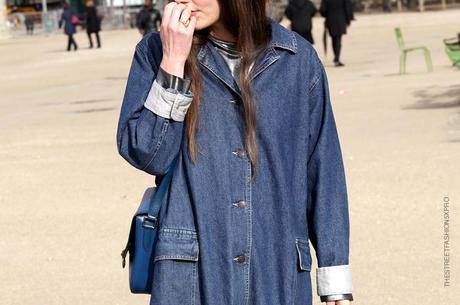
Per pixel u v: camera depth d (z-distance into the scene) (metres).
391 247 9.58
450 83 24.45
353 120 18.61
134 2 85.31
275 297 4.32
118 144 4.40
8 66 45.00
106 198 12.49
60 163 15.49
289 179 4.38
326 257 4.43
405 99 21.66
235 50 4.40
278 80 4.39
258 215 4.32
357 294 8.27
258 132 4.32
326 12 33.59
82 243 10.34
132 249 4.52
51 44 63.00
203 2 4.32
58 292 8.72
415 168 13.25
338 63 33.59
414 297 8.14
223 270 4.29
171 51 4.30
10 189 13.46
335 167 4.49
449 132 16.27
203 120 4.33
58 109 24.81
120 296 8.54
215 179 4.31
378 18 72.00
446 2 85.62
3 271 9.46
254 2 4.36
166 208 4.37
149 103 4.30
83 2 88.88
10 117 23.55
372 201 11.48
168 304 4.30
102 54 49.44
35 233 10.84
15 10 101.38
